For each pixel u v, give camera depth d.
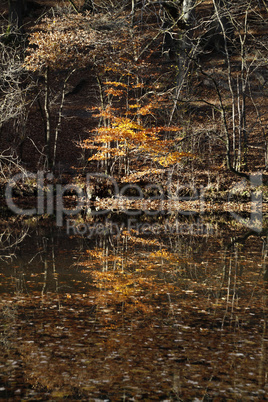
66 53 26.39
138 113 27.30
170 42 41.53
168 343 8.31
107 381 6.93
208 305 10.54
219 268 14.08
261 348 8.16
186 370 7.31
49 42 25.94
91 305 10.41
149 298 11.02
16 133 34.00
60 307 10.23
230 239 18.89
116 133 26.09
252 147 34.09
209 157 32.72
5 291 11.37
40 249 16.50
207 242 18.20
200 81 39.69
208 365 7.50
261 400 6.47
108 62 27.39
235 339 8.55
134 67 27.97
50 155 32.84
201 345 8.26
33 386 6.77
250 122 36.09
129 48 27.66
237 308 10.34
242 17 43.81
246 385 6.88
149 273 13.41
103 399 6.44
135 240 18.48
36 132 35.25
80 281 12.44
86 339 8.43
